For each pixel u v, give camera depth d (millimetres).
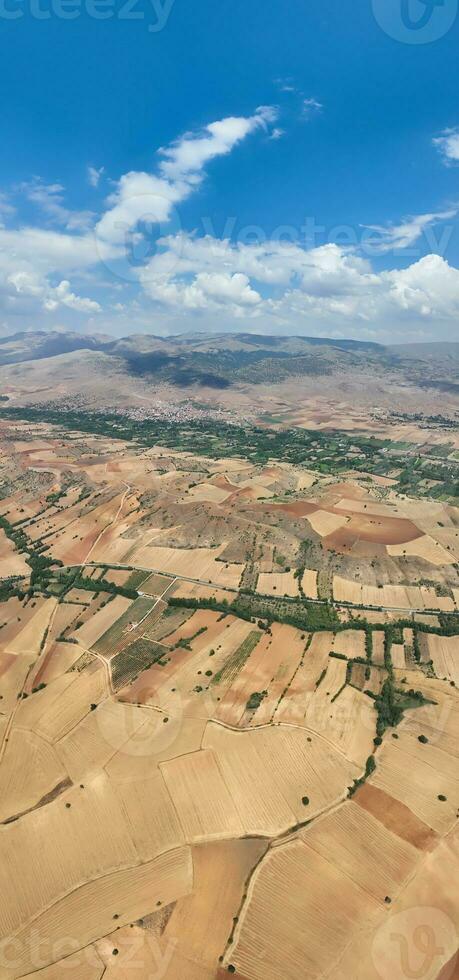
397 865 94688
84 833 103125
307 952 82250
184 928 86438
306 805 106438
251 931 85438
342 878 92938
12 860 99062
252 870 95125
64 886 94312
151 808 107000
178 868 96000
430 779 111062
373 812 104500
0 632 169500
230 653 152000
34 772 116562
